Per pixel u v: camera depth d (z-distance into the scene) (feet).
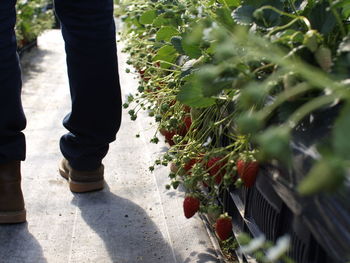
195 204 4.91
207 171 4.87
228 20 4.29
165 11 6.05
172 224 6.30
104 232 6.12
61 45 23.06
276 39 3.50
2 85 5.74
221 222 4.91
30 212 6.59
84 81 6.40
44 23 25.49
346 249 2.38
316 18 3.69
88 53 6.29
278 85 3.58
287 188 3.10
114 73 6.53
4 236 6.00
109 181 7.58
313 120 3.17
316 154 2.84
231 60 2.93
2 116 5.81
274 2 4.03
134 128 10.01
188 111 5.94
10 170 6.10
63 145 7.16
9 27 5.68
